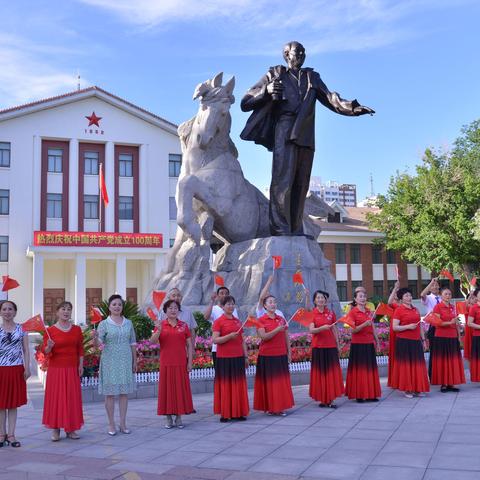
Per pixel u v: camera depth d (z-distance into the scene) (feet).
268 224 41.22
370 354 25.46
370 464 15.74
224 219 39.17
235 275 37.37
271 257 35.83
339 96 35.83
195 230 37.29
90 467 16.57
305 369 31.17
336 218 117.70
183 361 21.62
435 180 93.25
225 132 39.86
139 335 32.32
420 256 98.22
